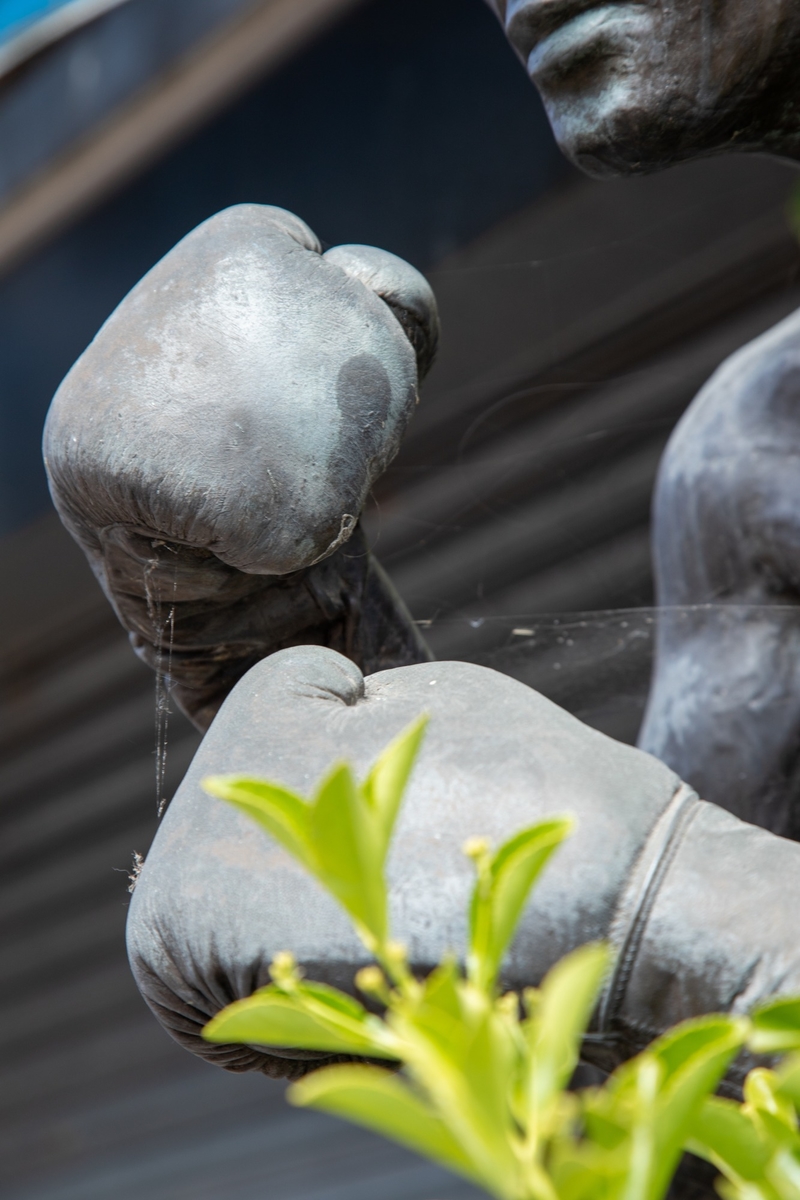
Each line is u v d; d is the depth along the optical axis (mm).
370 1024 1053
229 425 1301
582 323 5195
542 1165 1070
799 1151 1086
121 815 7293
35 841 7754
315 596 1452
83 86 5059
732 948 1217
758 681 1672
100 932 7633
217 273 1327
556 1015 1029
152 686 6965
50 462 1335
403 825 1229
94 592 6770
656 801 1247
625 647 2037
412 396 1345
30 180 5180
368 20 4469
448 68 4434
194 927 1241
